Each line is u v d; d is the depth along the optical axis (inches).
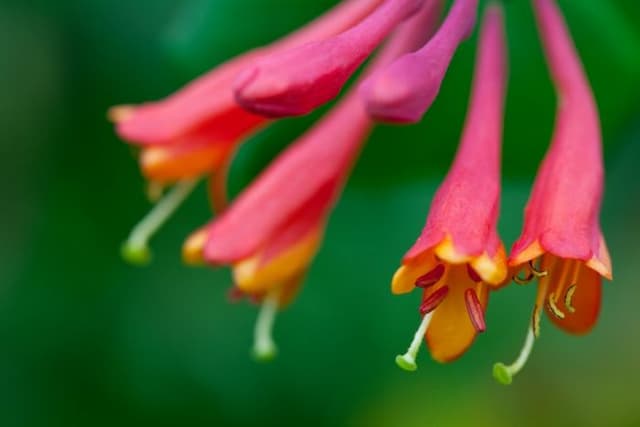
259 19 15.1
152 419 17.5
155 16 17.1
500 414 17.7
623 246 17.4
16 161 17.8
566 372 17.9
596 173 13.4
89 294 17.4
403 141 15.3
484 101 13.8
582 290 13.3
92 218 17.3
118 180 17.3
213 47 15.2
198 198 17.3
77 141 17.3
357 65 13.2
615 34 14.9
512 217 16.7
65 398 17.4
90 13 17.1
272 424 17.5
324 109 15.1
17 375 17.3
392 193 15.7
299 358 17.4
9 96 17.7
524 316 17.5
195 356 17.6
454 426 17.5
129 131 14.3
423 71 12.9
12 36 17.5
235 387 17.5
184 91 14.4
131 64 17.1
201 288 17.6
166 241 17.4
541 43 14.9
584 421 17.9
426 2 14.0
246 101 13.0
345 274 17.3
